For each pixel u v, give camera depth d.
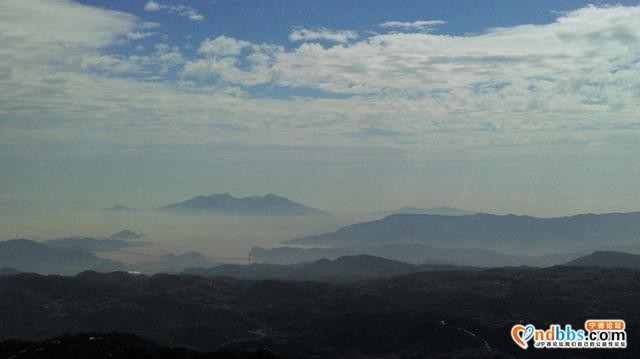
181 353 69.81
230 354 69.81
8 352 70.56
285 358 70.12
